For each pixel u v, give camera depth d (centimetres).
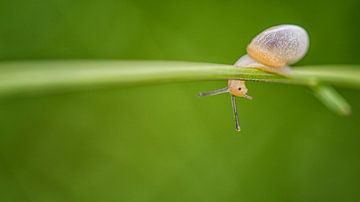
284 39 11
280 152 14
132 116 14
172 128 14
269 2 15
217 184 14
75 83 8
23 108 14
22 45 14
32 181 14
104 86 8
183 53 14
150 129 14
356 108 14
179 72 8
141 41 14
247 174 14
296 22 15
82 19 14
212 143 14
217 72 9
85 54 14
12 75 7
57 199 14
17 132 14
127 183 14
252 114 15
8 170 14
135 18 14
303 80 10
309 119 15
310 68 10
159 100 14
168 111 14
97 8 14
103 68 8
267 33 11
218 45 15
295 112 15
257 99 15
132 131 14
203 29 15
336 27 15
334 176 14
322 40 15
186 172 14
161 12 15
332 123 15
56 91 7
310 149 15
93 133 14
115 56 14
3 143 14
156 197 14
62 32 14
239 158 14
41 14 14
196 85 14
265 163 14
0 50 14
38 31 14
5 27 14
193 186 14
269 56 11
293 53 11
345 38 15
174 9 15
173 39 14
